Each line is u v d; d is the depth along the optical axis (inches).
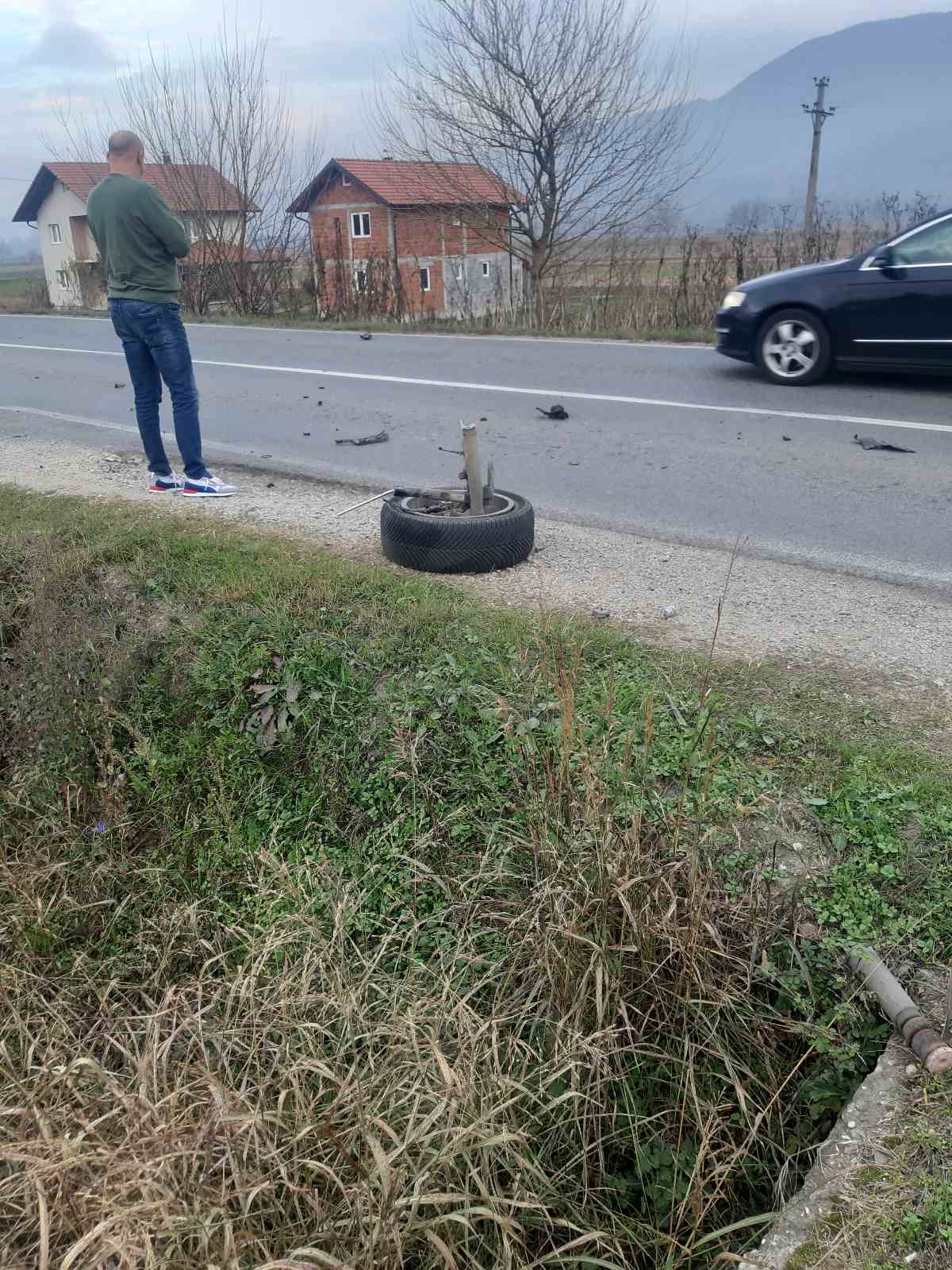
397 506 211.6
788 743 138.3
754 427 339.6
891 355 379.6
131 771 169.5
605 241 848.3
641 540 231.1
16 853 166.1
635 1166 109.3
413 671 161.0
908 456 296.2
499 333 645.3
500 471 297.7
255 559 207.9
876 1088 96.2
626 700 146.4
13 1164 95.0
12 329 812.6
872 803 125.2
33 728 180.7
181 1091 97.8
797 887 116.2
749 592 196.1
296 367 508.1
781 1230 84.7
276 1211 89.5
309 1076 106.3
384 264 825.5
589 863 119.4
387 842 143.3
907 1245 80.7
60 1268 79.8
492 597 191.9
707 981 112.4
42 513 243.3
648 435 335.6
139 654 181.2
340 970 122.4
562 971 114.7
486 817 138.2
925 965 108.1
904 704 149.3
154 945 145.2
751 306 405.4
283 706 163.6
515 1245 93.4
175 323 249.8
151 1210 82.1
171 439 343.6
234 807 159.5
